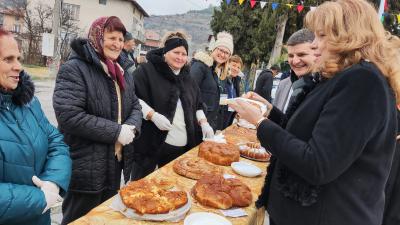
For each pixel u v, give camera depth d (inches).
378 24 41.8
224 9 711.1
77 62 75.9
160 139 100.3
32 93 59.4
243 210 62.9
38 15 1002.7
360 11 41.2
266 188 55.2
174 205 56.3
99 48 79.0
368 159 40.6
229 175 79.7
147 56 103.3
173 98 100.5
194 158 85.7
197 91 112.3
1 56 52.8
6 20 1076.5
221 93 164.7
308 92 50.0
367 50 41.0
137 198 56.1
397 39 43.6
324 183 40.1
